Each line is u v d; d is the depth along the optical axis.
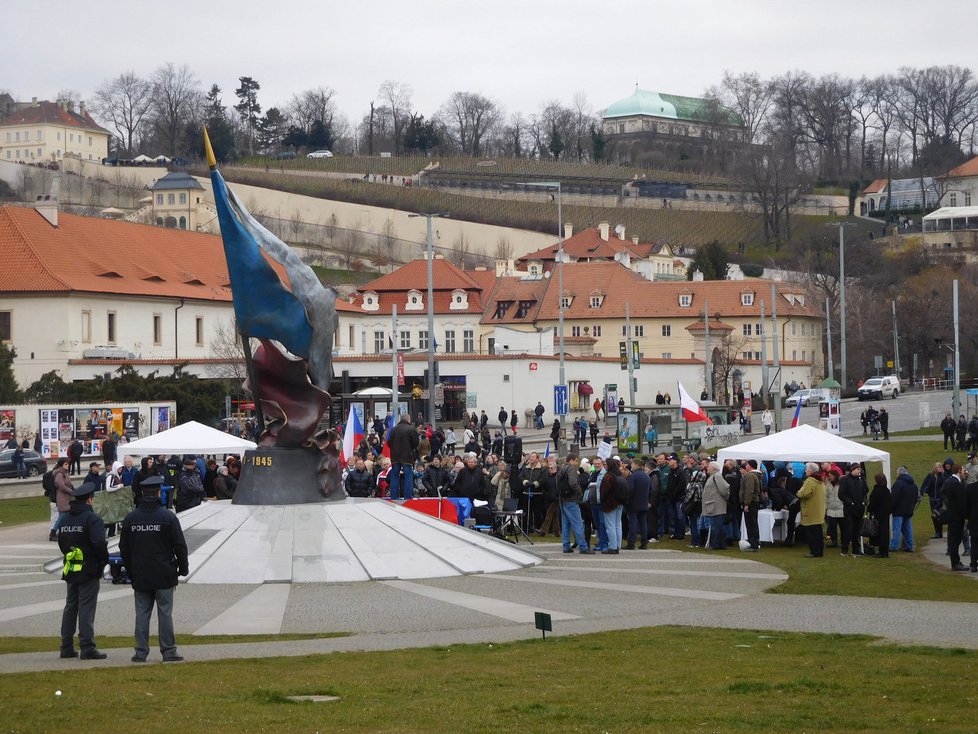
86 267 124.56
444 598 32.22
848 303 171.12
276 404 40.03
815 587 34.31
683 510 45.69
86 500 23.69
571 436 108.81
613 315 165.25
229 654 24.08
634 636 25.89
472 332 163.88
